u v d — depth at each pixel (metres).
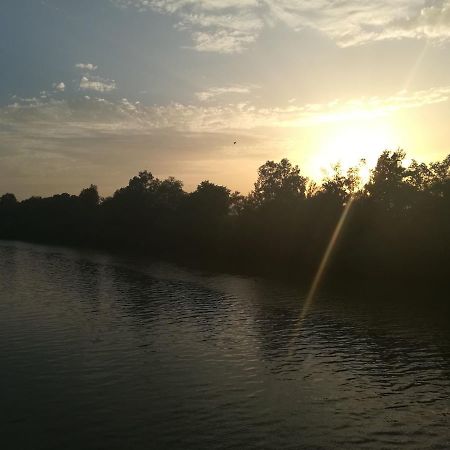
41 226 172.38
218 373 28.62
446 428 21.64
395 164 80.19
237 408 23.53
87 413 22.77
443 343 36.34
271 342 36.03
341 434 20.95
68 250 128.50
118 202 151.75
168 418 22.30
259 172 108.38
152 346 34.19
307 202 93.25
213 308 49.41
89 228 153.25
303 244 88.69
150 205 145.00
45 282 67.00
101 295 56.53
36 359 30.77
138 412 22.91
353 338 37.59
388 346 35.34
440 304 52.66
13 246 142.12
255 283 68.50
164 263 96.44
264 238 97.69
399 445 20.02
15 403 23.88
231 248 107.12
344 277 75.38
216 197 126.50
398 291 61.72
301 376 28.41
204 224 115.38
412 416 22.91
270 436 20.69
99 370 28.80
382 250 73.19
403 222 74.19
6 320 41.97
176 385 26.48
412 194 76.69
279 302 53.50
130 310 47.59
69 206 174.75
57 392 25.27
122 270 83.69
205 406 23.72
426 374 29.09
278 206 99.06
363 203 80.56
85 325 40.41
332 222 82.25
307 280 72.12
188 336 37.25
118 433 20.83
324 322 43.34
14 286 62.69
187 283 67.94
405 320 44.38
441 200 71.88
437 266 68.38
